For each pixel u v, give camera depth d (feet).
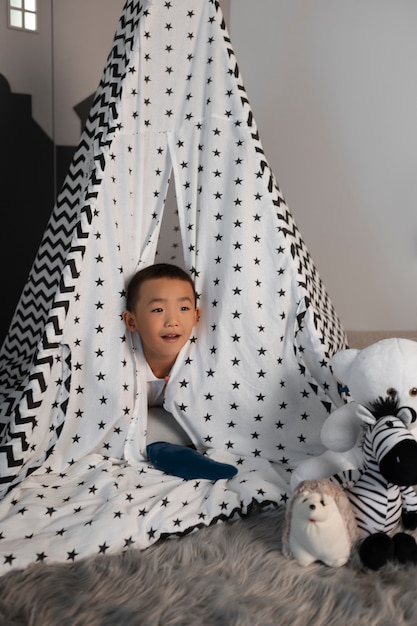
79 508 4.26
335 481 4.25
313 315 4.92
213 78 5.01
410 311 8.39
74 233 4.75
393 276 8.36
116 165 4.95
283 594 3.52
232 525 4.22
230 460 5.01
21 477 4.53
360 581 3.65
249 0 8.76
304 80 8.46
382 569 3.74
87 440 4.92
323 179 8.54
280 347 5.03
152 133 5.09
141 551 3.94
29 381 4.52
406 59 7.79
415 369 3.96
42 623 3.20
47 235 6.05
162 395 5.48
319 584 3.58
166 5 4.93
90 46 8.01
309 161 8.60
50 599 3.39
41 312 6.14
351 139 8.27
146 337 4.97
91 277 4.83
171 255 6.60
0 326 7.61
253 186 4.99
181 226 5.18
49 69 7.64
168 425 5.39
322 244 8.71
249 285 4.99
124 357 4.99
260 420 5.08
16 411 4.50
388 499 4.00
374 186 8.24
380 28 7.87
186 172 5.14
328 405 4.96
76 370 4.83
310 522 3.72
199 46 5.03
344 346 6.01
